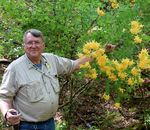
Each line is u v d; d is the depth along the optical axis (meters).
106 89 3.37
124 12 3.40
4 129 4.20
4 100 2.82
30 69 2.87
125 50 3.33
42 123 2.93
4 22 4.00
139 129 4.41
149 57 3.26
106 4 3.71
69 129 4.24
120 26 3.36
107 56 3.35
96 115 4.58
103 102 4.64
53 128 3.03
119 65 3.15
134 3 3.54
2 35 4.01
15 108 2.90
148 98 4.59
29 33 2.87
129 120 4.55
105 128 4.48
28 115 2.88
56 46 3.79
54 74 2.99
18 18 3.76
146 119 4.43
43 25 3.70
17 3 3.73
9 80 2.83
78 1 3.63
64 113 4.28
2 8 3.85
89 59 3.24
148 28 3.52
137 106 4.62
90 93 4.23
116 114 4.60
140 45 3.36
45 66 2.97
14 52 4.10
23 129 2.88
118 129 4.42
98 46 3.16
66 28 3.66
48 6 3.66
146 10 3.46
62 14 3.65
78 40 3.62
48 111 2.90
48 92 2.89
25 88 2.83
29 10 3.73
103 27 3.44
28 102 2.85
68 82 4.13
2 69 4.70
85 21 3.62
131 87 3.47
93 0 3.62
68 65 3.18
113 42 3.37
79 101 4.49
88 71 3.26
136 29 3.21
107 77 3.35
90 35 3.48
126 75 3.19
